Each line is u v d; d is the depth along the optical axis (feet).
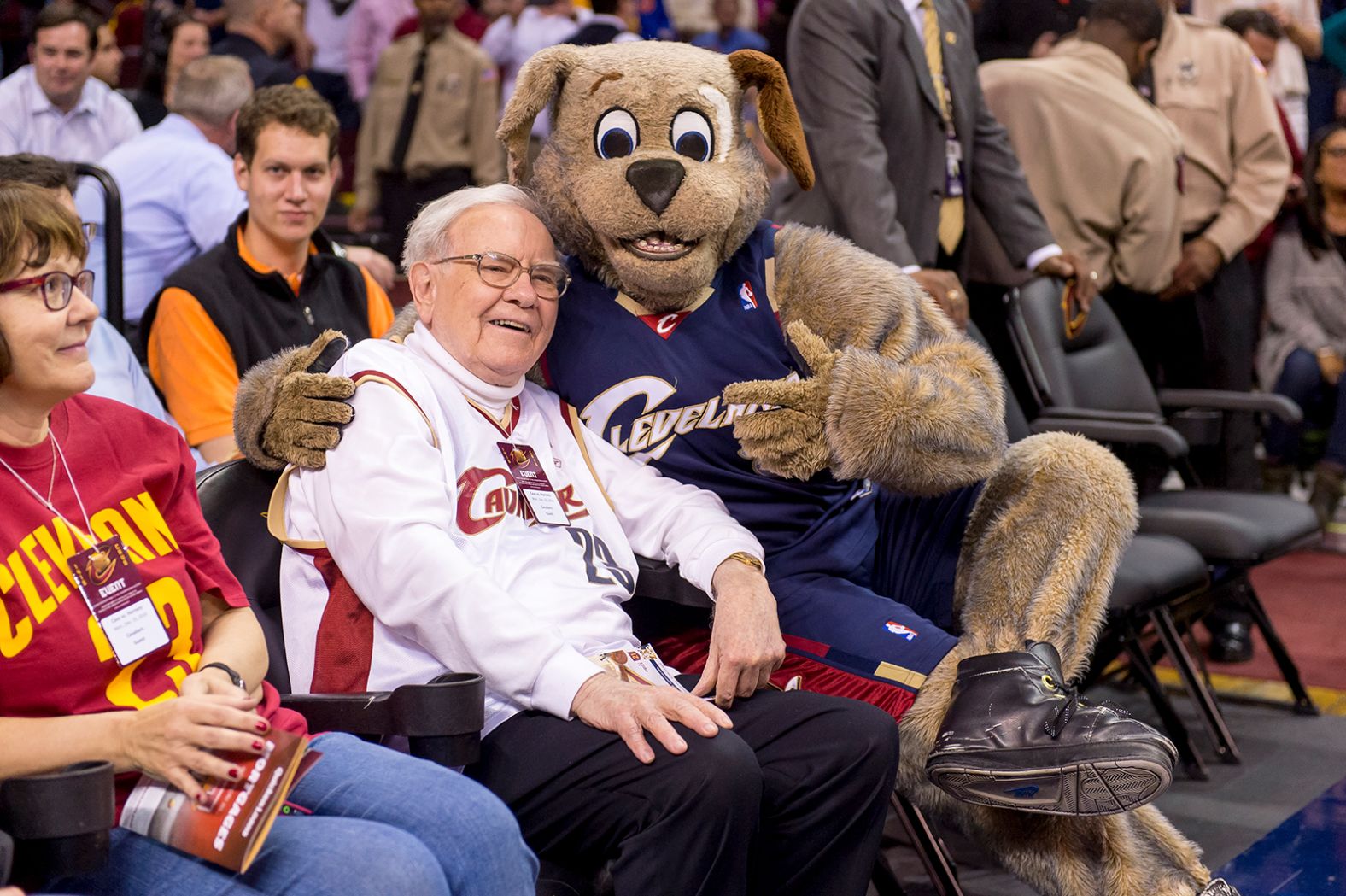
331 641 6.41
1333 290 16.62
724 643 6.63
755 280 7.73
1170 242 13.30
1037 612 7.36
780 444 7.27
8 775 4.93
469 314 6.67
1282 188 14.15
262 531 6.68
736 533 7.20
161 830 4.98
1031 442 7.95
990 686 6.95
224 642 5.74
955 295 10.26
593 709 6.02
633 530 7.38
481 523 6.56
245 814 4.90
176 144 12.12
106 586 5.32
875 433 7.11
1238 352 14.48
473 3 24.61
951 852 9.35
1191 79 14.28
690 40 24.80
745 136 7.72
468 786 5.58
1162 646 11.86
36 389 5.16
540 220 7.05
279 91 9.70
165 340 9.53
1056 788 6.67
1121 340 12.60
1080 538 7.48
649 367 7.52
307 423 6.47
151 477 5.72
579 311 7.64
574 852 6.17
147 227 11.96
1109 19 13.15
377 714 5.82
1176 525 11.16
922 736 7.15
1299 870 8.79
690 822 5.80
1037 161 13.05
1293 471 17.34
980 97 12.02
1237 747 11.16
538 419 7.15
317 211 9.82
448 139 20.62
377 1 23.08
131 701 5.33
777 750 6.38
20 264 5.04
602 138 7.38
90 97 16.66
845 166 11.00
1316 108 20.92
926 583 7.93
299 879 5.00
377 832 5.17
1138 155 12.88
